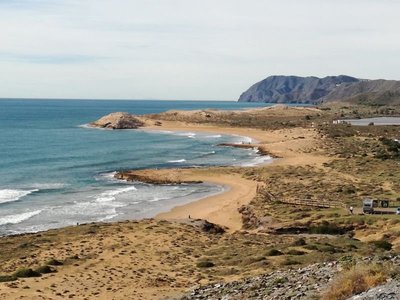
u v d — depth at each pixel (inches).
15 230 2112.5
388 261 726.5
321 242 1605.6
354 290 576.7
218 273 1208.2
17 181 3245.6
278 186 2965.1
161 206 2625.5
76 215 2405.3
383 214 2090.3
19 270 1277.1
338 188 2822.3
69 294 1062.4
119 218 2352.4
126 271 1295.5
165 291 1054.4
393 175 3284.9
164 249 1593.3
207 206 2615.7
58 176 3474.4
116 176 3494.1
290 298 660.1
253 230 2098.9
